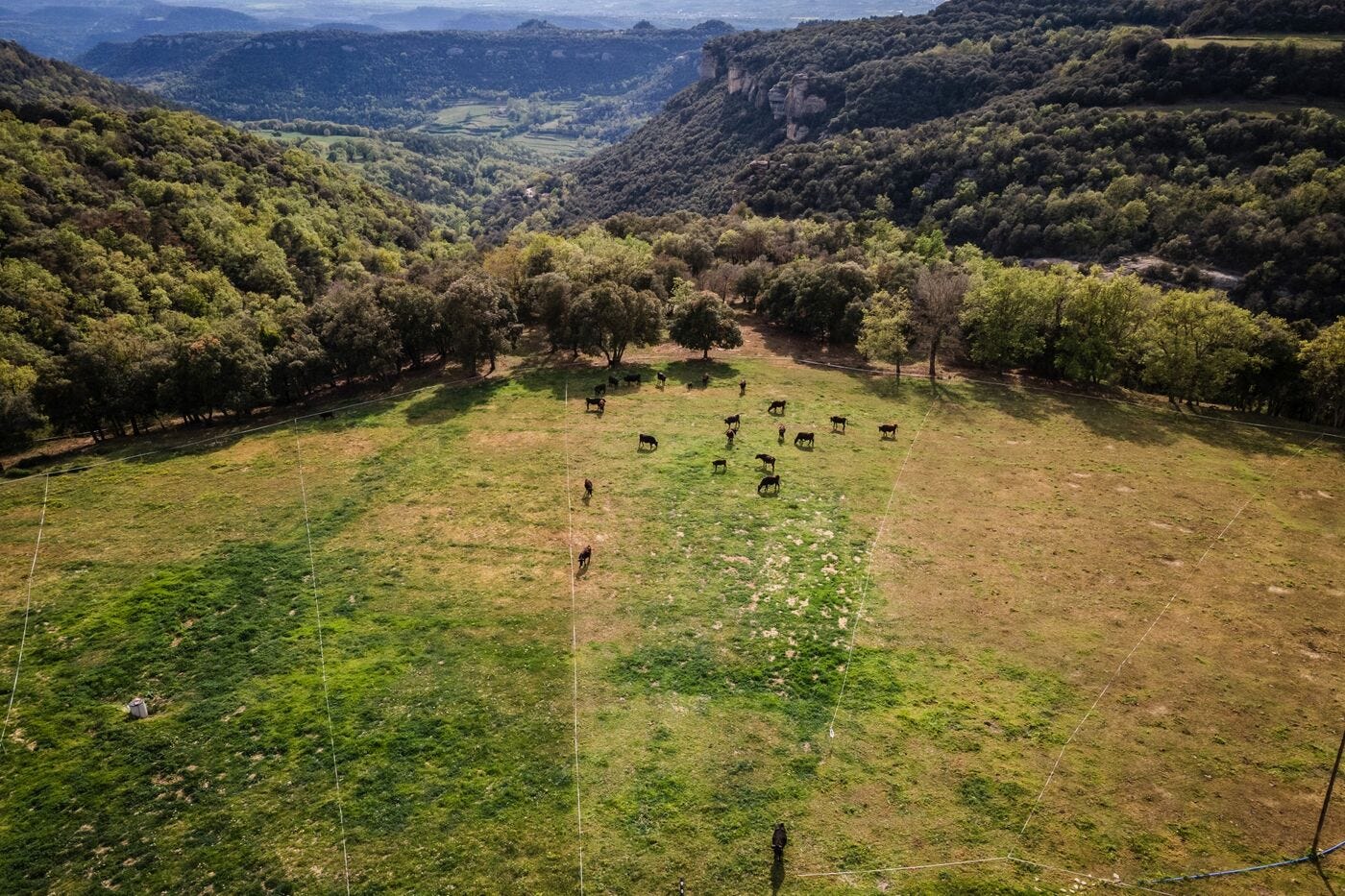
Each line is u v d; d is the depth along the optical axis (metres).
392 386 75.94
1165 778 29.16
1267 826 27.08
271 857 26.30
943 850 26.52
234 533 46.88
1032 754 30.39
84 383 62.59
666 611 39.53
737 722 32.31
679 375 78.19
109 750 30.69
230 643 37.00
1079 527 47.69
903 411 68.31
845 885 25.31
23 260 84.12
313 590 41.28
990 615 39.16
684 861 26.25
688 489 52.59
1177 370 66.50
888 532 47.22
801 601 40.31
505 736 31.53
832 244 120.62
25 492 52.28
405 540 46.25
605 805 28.41
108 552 44.62
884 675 34.81
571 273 88.56
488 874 25.78
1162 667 35.09
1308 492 51.69
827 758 30.44
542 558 44.34
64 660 35.69
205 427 65.62
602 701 33.47
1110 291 71.00
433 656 36.19
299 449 59.31
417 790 28.92
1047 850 26.42
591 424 64.25
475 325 75.25
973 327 79.56
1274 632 37.44
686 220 145.38
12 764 29.89
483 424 64.38
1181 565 43.38
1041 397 72.38
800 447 59.94
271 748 30.77
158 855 26.36
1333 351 59.75
